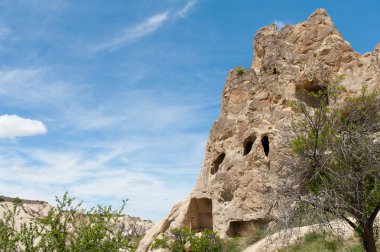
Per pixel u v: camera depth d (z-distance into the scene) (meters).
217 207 30.36
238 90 32.50
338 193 12.28
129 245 10.30
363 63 27.31
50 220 9.70
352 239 17.22
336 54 28.31
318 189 12.70
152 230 34.78
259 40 33.75
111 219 10.47
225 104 33.47
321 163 12.62
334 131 12.77
